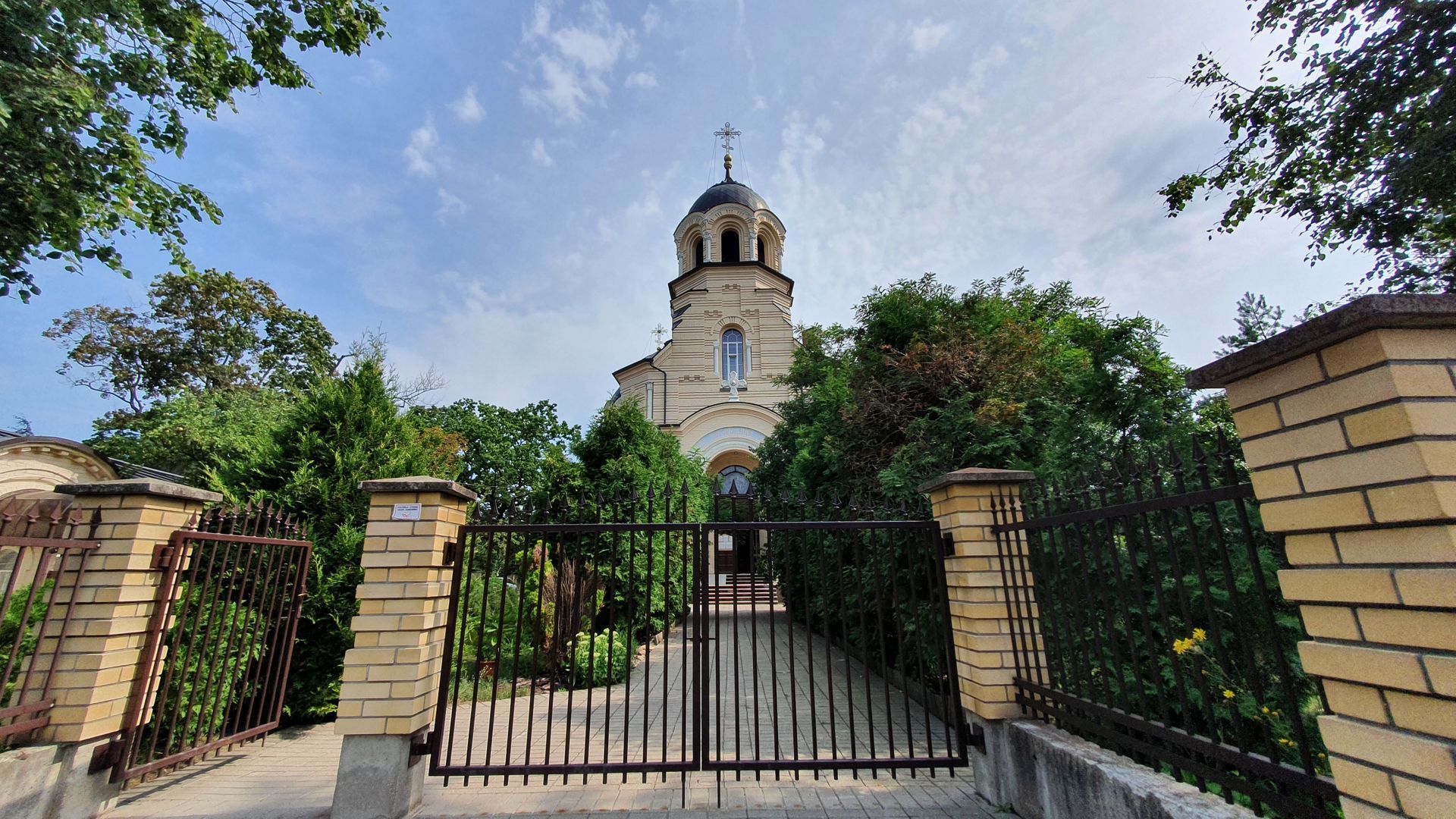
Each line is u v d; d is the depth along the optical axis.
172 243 7.34
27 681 3.45
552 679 3.85
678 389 20.61
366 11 7.57
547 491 11.17
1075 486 3.34
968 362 7.46
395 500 3.86
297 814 3.74
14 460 9.15
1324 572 1.84
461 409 22.72
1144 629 2.71
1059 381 7.74
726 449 19.56
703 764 3.77
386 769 3.51
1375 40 6.53
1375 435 1.67
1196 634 2.73
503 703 6.86
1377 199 7.12
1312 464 1.87
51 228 6.17
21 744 3.44
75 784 3.53
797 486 10.58
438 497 3.85
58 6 5.69
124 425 19.86
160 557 4.06
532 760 4.80
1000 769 3.67
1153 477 2.68
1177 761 2.55
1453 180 6.42
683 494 4.16
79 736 3.53
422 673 3.67
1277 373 2.01
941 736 5.45
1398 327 1.67
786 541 4.15
